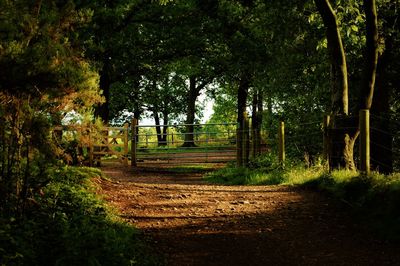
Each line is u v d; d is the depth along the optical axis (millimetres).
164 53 26719
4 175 6336
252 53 25828
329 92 19547
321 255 6344
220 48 27906
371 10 12945
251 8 24984
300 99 20781
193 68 33688
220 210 9234
